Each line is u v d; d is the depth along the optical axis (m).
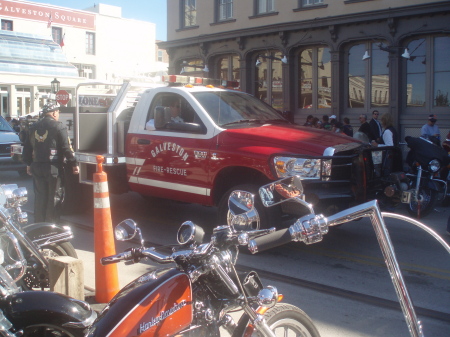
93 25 43.81
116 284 4.90
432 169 8.98
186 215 9.24
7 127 15.31
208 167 7.03
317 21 17.19
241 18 19.67
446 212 9.72
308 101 18.45
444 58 15.26
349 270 6.16
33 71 37.28
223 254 2.75
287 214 6.52
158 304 2.49
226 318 2.88
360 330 4.48
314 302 5.13
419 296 5.29
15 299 3.17
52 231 4.95
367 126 13.57
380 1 15.91
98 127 8.79
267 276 5.88
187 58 22.09
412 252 6.89
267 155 6.45
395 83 15.89
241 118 7.43
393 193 6.88
